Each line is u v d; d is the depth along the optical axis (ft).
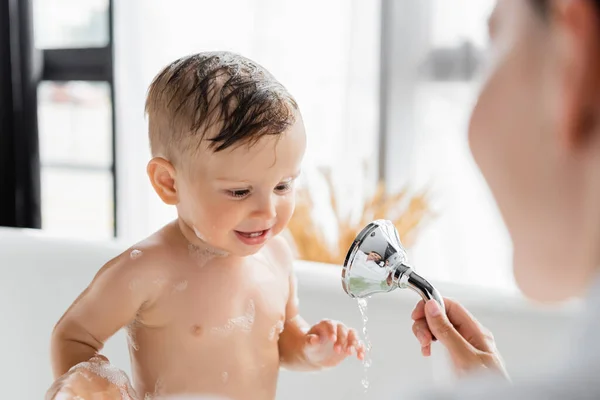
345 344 2.97
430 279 3.74
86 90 7.43
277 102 2.62
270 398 3.08
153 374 2.88
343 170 5.73
